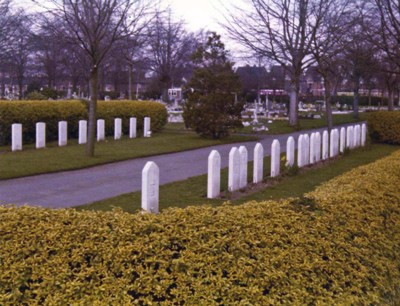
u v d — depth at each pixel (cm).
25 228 455
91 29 1453
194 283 405
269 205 560
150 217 484
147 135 2272
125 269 409
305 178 1241
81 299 384
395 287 539
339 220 548
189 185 1103
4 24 2944
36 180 1162
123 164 1439
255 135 2533
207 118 2188
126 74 5525
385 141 2286
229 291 402
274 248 459
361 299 456
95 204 905
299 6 3131
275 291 418
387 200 677
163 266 415
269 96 6266
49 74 4225
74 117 2120
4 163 1352
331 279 459
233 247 443
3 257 418
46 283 395
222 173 1259
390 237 607
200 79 2262
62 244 432
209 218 486
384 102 6706
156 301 394
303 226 509
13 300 386
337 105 5841
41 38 2364
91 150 1520
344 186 717
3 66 3903
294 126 2969
